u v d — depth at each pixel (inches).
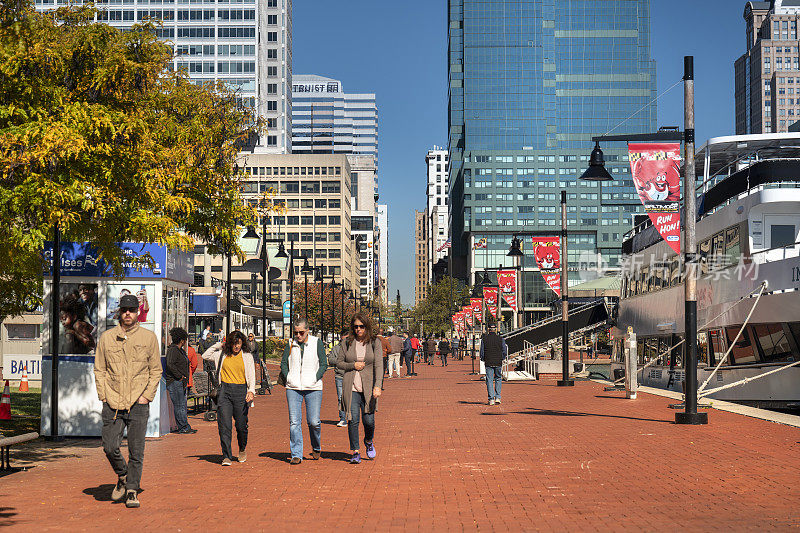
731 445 525.7
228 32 6274.6
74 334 612.7
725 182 1034.1
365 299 4953.3
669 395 995.9
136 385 354.0
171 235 548.1
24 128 443.8
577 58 6441.9
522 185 6353.3
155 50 614.9
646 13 6441.9
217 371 484.7
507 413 808.3
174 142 682.8
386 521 316.5
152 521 318.0
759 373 925.2
